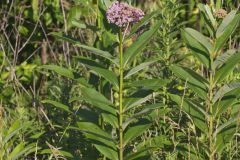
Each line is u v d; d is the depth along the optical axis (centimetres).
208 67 627
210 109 627
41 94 951
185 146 643
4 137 667
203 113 631
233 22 612
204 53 628
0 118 700
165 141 649
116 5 579
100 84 639
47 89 927
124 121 615
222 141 631
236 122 633
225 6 795
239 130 686
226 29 614
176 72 634
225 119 675
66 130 682
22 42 1083
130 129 620
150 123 620
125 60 598
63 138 678
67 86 759
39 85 1027
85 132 612
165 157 654
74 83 782
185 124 690
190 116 636
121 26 580
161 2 782
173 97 639
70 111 641
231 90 624
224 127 632
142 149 610
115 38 617
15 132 661
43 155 700
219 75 622
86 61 604
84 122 627
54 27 1078
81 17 1023
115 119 615
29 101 893
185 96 688
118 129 618
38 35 1077
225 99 627
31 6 1053
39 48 1061
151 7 944
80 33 963
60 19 1059
